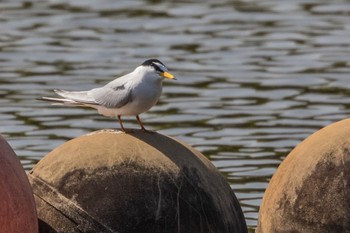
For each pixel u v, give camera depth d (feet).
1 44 79.97
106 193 31.58
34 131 56.80
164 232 31.60
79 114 60.75
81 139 33.30
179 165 32.42
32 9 92.99
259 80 68.54
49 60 74.84
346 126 33.04
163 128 57.31
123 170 31.81
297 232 32.24
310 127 57.26
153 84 35.14
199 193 32.30
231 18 88.99
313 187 31.99
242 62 73.56
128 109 35.12
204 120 59.11
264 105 62.28
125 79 35.47
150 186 31.68
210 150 52.85
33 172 32.86
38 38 81.82
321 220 31.76
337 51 76.64
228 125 57.88
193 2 96.07
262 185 46.83
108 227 31.37
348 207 31.42
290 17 89.10
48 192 32.04
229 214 33.14
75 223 31.60
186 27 85.56
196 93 65.51
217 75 69.97
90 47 78.84
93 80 68.44
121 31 84.43
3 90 66.39
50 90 66.13
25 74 70.64
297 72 70.54
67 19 88.69
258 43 79.51
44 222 31.96
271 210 33.06
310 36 81.76
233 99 63.87
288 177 32.78
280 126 57.47
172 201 31.78
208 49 77.77
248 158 51.31
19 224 29.73
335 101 62.95
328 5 94.27
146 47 78.59
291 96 64.39
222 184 33.63
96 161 32.04
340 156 31.94
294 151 33.63
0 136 30.71
